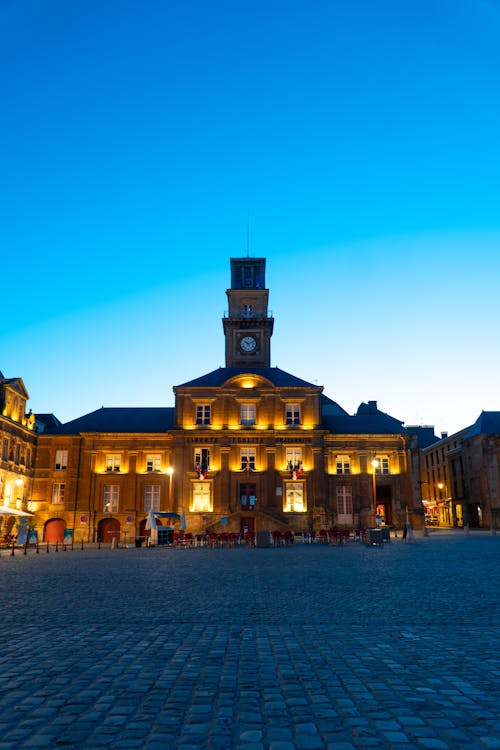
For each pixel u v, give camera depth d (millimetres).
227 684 6387
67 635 9078
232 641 8578
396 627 9570
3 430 48812
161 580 17188
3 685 6371
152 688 6246
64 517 54594
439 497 85562
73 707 5633
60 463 56375
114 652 7918
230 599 12930
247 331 65312
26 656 7707
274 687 6270
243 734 4949
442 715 5375
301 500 53469
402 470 55625
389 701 5785
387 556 26328
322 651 7914
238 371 59562
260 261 71688
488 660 7383
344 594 13570
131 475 55156
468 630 9305
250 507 53281
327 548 34312
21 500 53031
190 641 8594
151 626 9789
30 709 5578
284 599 12859
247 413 55750
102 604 12281
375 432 57469
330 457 55719
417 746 4680
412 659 7449
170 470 52562
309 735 4926
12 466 50938
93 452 55750
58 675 6770
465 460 73188
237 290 67562
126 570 20906
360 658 7516
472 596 13102
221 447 53906
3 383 50406
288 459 54344
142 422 59125
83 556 30250
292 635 8984
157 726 5141
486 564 21656
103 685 6352
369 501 54469
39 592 14438
